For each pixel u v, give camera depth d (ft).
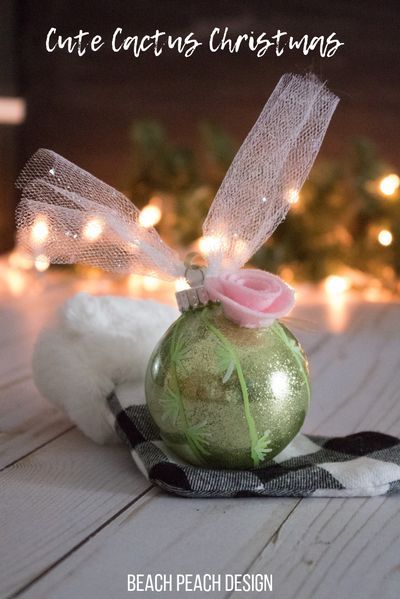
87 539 1.37
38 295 3.33
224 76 4.32
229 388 1.45
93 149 4.47
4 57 4.32
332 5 4.14
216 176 3.54
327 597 1.24
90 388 1.68
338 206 3.42
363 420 1.86
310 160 1.61
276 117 1.60
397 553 1.34
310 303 3.19
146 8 4.34
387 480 1.48
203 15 4.29
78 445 1.71
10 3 4.34
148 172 3.64
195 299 1.52
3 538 1.37
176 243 3.45
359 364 2.30
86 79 4.43
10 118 4.39
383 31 4.11
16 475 1.58
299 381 1.50
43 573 1.29
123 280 3.63
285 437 1.50
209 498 1.48
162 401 1.49
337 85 4.18
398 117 4.15
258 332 1.49
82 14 4.40
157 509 1.45
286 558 1.33
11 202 4.44
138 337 1.72
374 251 3.41
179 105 4.38
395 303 3.24
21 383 2.08
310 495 1.48
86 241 1.61
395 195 3.37
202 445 1.48
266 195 1.57
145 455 1.53
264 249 3.41
